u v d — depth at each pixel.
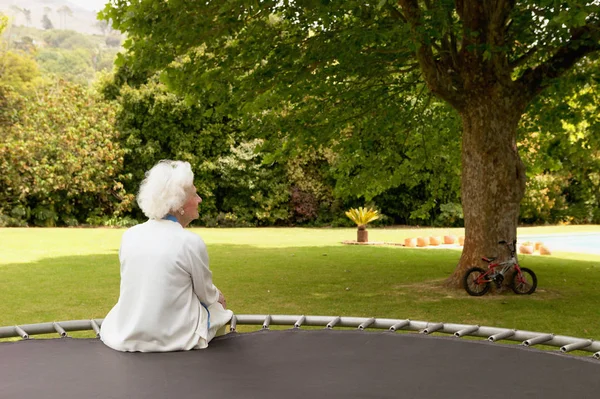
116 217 25.23
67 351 2.94
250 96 9.01
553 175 27.44
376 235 20.91
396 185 11.67
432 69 8.73
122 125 25.78
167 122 25.95
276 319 3.62
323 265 11.89
